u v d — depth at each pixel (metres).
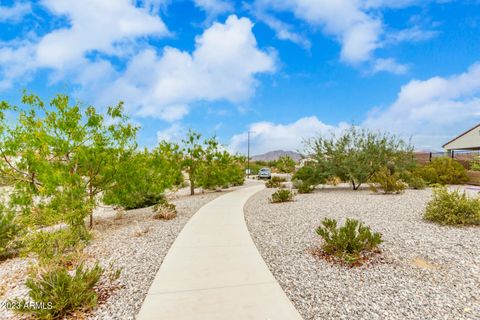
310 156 16.67
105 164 8.23
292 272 4.38
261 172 38.06
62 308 3.22
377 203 10.23
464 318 3.04
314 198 12.56
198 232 6.88
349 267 4.52
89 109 7.98
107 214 11.47
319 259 4.93
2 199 7.01
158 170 10.84
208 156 18.48
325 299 3.52
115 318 3.14
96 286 3.98
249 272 4.31
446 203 6.92
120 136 8.43
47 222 6.59
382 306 3.33
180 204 12.75
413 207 9.05
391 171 15.73
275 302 3.38
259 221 8.22
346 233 4.89
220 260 4.86
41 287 3.52
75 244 5.34
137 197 9.70
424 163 20.56
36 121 7.46
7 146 6.89
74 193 6.87
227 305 3.31
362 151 15.62
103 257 5.36
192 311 3.18
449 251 4.97
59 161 7.75
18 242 6.46
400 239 5.71
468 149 27.19
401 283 3.91
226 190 20.05
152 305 3.32
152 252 5.54
